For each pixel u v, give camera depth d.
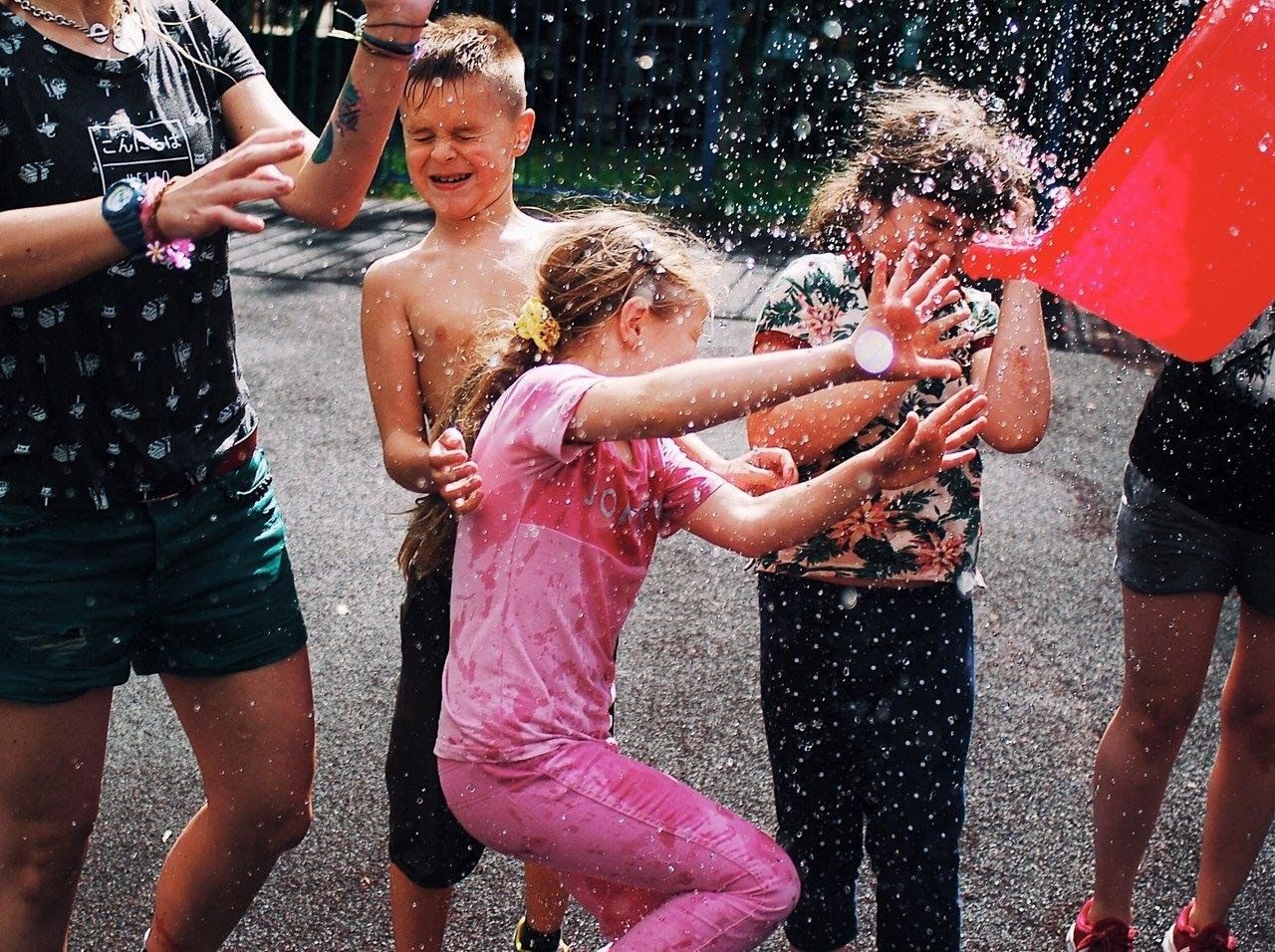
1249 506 2.50
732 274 7.85
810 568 2.44
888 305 1.82
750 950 2.06
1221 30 1.81
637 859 2.02
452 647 2.11
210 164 1.87
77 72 2.05
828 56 10.34
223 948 2.71
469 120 2.44
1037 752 3.55
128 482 2.16
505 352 2.23
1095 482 5.38
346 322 7.09
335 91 10.67
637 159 10.82
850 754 2.52
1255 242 1.81
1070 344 6.94
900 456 2.06
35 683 2.14
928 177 2.34
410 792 2.45
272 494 2.38
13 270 1.87
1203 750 3.57
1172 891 3.02
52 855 2.24
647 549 2.16
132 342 2.11
